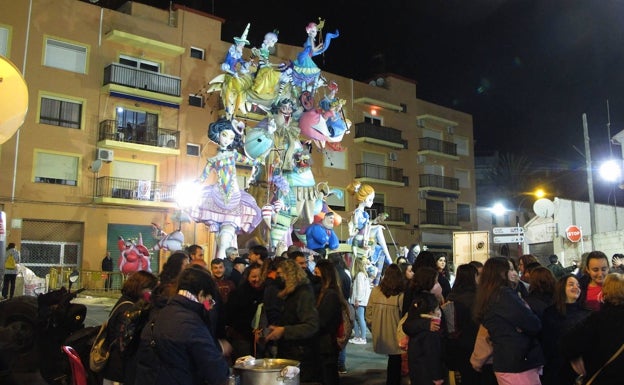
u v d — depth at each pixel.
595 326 4.02
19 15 26.11
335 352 5.86
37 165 26.14
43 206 25.94
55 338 7.16
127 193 27.97
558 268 10.95
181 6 31.25
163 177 29.50
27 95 7.38
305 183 15.69
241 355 6.27
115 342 4.59
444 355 5.89
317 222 15.64
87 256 26.77
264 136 14.90
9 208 25.05
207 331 3.87
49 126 26.48
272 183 15.45
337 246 15.45
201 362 3.72
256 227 15.91
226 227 14.10
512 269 6.06
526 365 4.81
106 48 28.52
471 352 5.66
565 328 5.08
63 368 6.47
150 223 28.67
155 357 3.79
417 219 42.19
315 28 17.14
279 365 4.78
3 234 8.98
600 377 3.89
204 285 3.96
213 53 32.03
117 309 4.75
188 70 30.98
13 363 7.73
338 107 17.02
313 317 5.44
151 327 3.90
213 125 14.82
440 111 45.56
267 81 15.96
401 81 42.84
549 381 5.26
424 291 5.75
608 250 24.22
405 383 7.65
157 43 29.31
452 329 5.79
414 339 5.62
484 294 5.04
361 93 39.78
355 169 38.91
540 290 5.68
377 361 9.48
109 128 27.77
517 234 16.09
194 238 29.44
